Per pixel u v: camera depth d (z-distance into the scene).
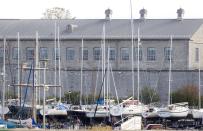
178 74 184.75
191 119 141.62
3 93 138.62
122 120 128.12
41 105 145.88
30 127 114.44
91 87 190.38
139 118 121.88
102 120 136.75
